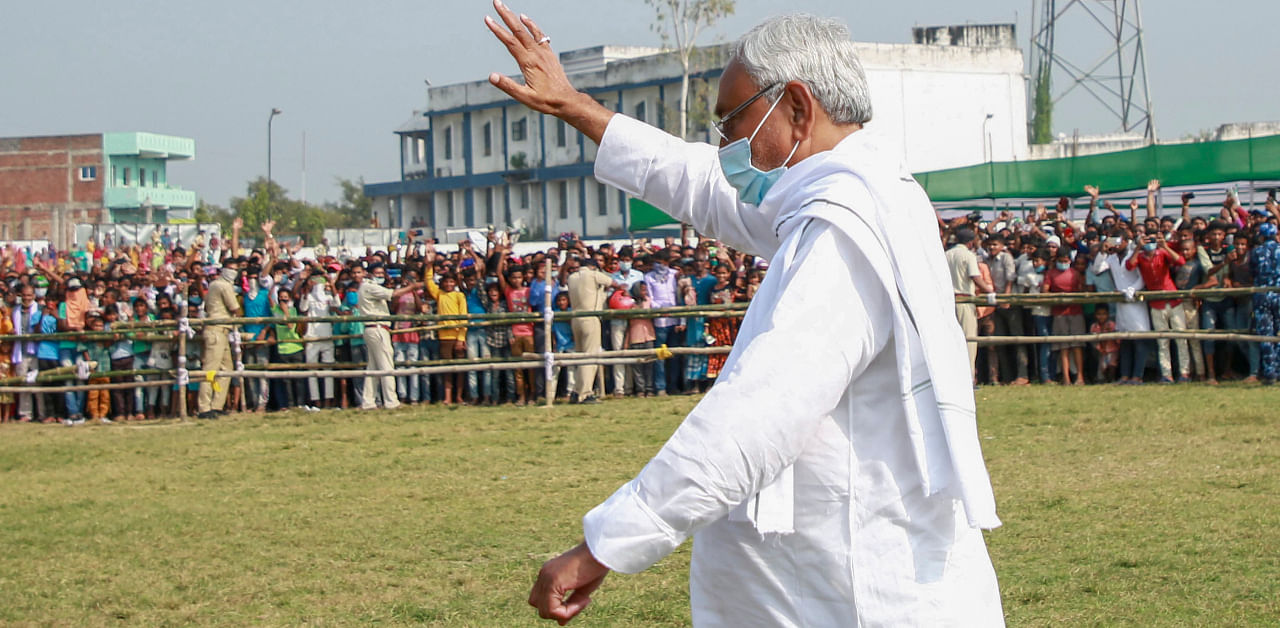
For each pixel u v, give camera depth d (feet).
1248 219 47.85
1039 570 19.27
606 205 158.30
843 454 7.20
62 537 24.21
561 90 9.66
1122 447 30.58
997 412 38.42
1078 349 46.57
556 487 28.14
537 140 165.48
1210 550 20.11
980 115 144.77
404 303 47.55
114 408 46.80
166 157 195.00
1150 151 58.39
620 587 19.34
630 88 150.30
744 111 7.98
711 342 47.39
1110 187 60.39
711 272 48.34
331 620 18.11
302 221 211.41
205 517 25.81
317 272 48.44
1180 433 32.40
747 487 6.79
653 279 47.85
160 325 44.62
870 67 139.03
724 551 7.50
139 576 20.94
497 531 23.71
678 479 6.73
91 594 19.79
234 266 48.70
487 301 47.57
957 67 143.74
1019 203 69.97
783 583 7.34
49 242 105.91
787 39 7.86
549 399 44.68
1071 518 22.76
